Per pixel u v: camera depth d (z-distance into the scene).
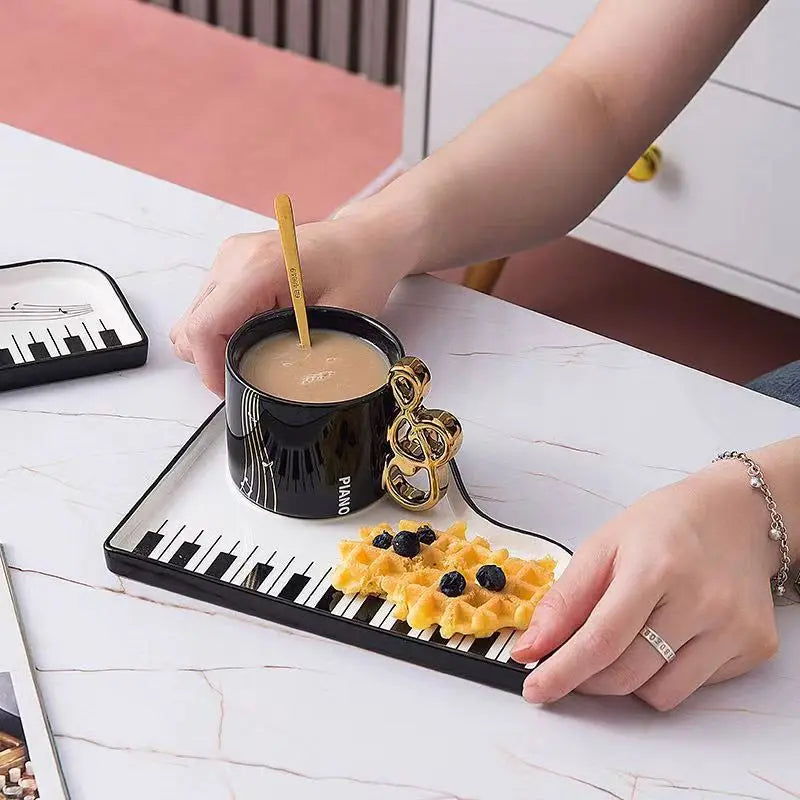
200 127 2.65
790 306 2.01
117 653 0.78
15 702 0.74
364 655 0.79
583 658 0.74
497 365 1.03
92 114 2.65
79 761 0.72
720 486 0.83
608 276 2.35
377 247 1.05
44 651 0.78
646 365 1.05
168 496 0.89
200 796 0.70
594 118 1.19
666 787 0.73
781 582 0.84
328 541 0.86
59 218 1.17
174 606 0.82
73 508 0.88
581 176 1.19
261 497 0.88
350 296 1.03
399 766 0.73
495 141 1.16
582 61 1.21
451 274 2.29
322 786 0.71
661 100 1.21
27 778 0.70
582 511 0.91
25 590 0.82
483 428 0.97
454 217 1.12
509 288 2.31
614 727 0.76
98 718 0.74
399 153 2.64
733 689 0.79
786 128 1.86
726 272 2.05
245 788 0.71
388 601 0.81
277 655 0.79
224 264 1.02
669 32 1.19
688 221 2.03
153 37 2.93
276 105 2.75
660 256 2.10
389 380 0.85
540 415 0.99
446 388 1.00
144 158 2.54
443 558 0.83
